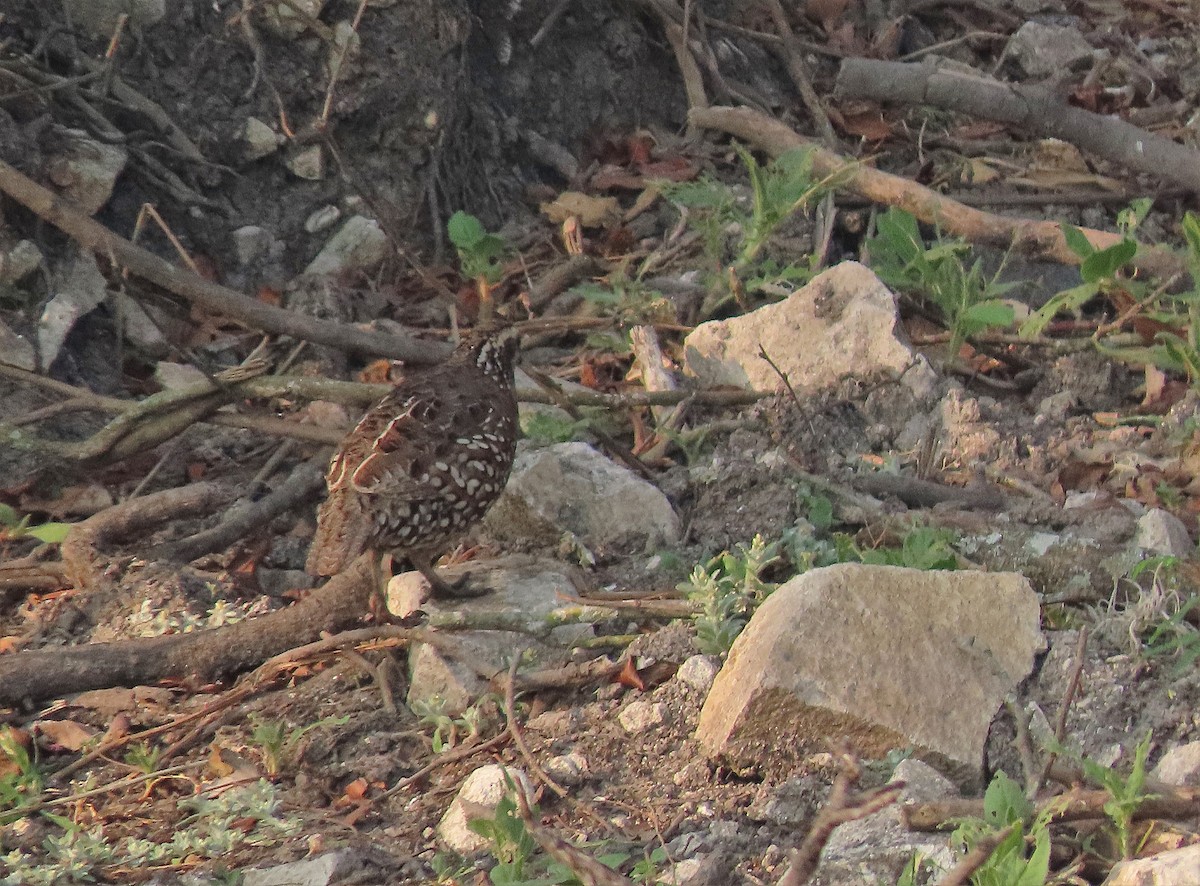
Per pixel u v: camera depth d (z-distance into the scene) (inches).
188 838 277.9
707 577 320.8
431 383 364.5
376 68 507.2
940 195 491.8
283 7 500.7
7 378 425.7
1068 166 553.6
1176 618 296.7
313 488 404.8
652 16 582.9
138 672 331.9
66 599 364.8
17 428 404.8
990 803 242.8
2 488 406.6
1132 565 324.2
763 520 369.1
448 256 518.6
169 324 463.5
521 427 422.0
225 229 490.3
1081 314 467.8
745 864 257.1
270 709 323.0
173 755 313.9
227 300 425.7
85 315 450.6
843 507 370.3
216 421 414.6
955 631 287.9
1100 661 291.1
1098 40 625.0
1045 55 604.4
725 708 281.9
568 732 298.7
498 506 380.8
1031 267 496.1
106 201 464.4
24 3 466.3
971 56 621.9
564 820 274.4
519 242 529.3
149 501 386.6
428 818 283.4
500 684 313.0
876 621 284.0
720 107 559.2
